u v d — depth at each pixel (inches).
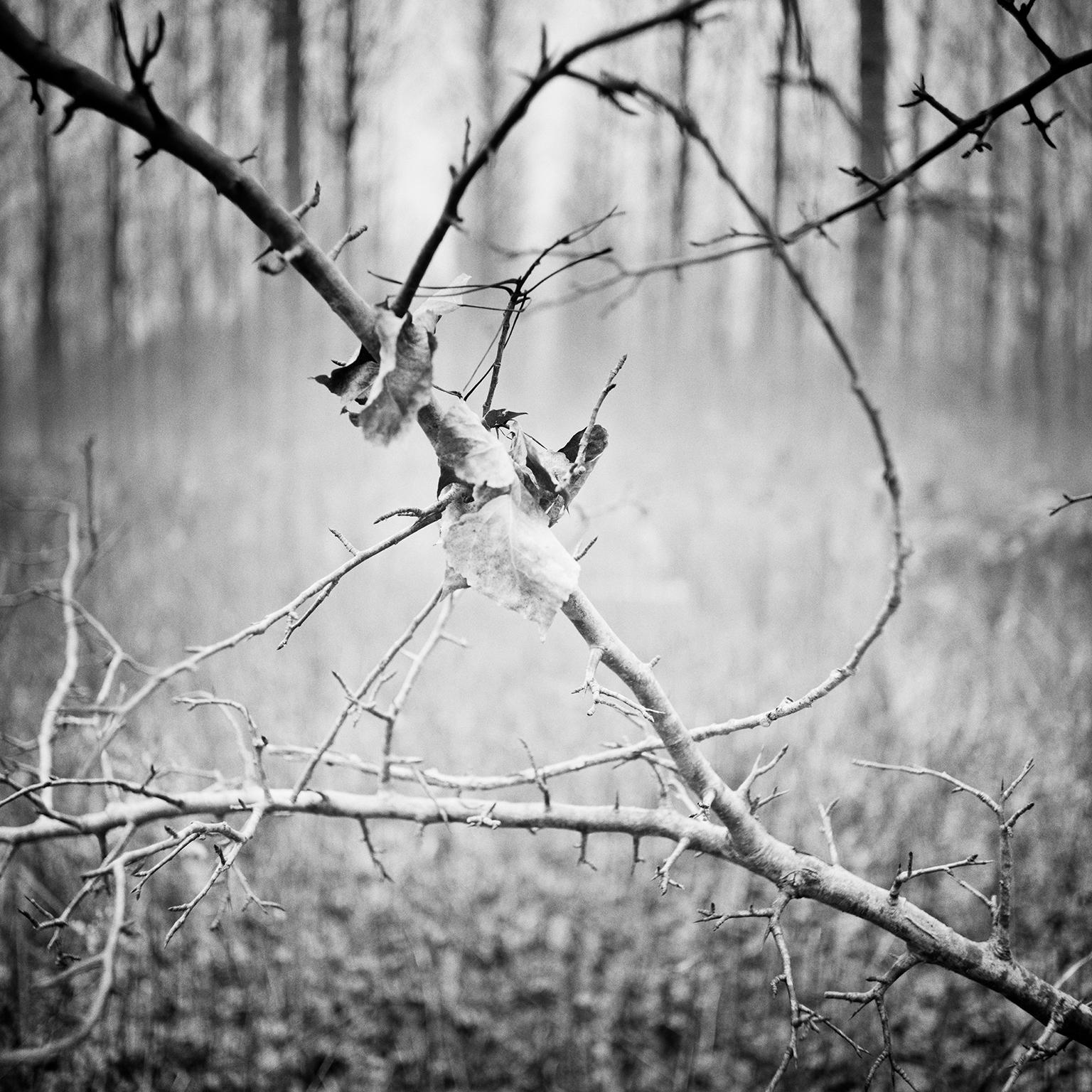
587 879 132.7
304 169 393.4
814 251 433.7
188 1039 108.0
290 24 377.7
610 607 223.5
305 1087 109.6
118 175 560.1
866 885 48.6
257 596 219.5
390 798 51.5
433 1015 116.6
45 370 577.9
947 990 112.6
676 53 366.6
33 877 110.3
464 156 33.8
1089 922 109.0
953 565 260.5
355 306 35.5
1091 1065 90.9
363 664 174.7
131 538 268.2
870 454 363.6
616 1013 117.7
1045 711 158.1
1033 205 388.5
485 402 40.3
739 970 115.5
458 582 47.2
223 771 126.3
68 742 118.4
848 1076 107.6
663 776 57.8
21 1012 98.3
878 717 151.3
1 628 139.6
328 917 127.0
